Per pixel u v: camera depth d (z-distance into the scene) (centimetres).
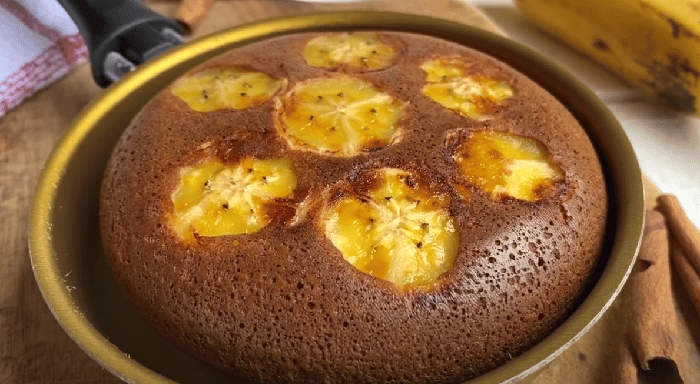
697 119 37
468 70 26
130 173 23
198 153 23
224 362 21
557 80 28
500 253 21
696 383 24
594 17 37
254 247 21
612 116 26
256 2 41
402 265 21
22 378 24
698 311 26
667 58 35
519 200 22
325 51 27
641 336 25
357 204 21
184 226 22
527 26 43
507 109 24
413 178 22
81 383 24
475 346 21
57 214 24
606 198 24
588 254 22
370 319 20
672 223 29
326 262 21
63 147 25
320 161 22
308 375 20
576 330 20
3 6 34
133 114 27
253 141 23
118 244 22
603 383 24
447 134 23
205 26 39
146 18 30
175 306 21
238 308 20
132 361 19
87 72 36
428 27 31
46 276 21
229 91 25
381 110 24
